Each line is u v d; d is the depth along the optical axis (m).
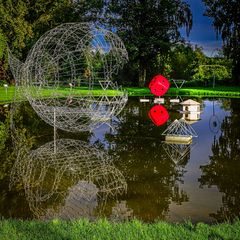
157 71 44.78
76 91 25.48
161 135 14.26
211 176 9.24
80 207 7.29
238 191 8.12
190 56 51.50
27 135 14.29
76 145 12.65
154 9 42.19
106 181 8.90
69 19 40.03
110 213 6.95
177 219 6.63
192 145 12.65
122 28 42.44
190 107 18.81
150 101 25.33
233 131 15.16
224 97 29.02
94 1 41.81
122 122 17.22
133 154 11.42
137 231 5.46
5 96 25.34
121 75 44.03
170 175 9.34
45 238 5.18
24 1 35.62
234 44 40.28
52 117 14.71
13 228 5.57
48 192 8.18
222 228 5.59
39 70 14.91
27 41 36.47
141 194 8.00
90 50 17.80
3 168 10.01
